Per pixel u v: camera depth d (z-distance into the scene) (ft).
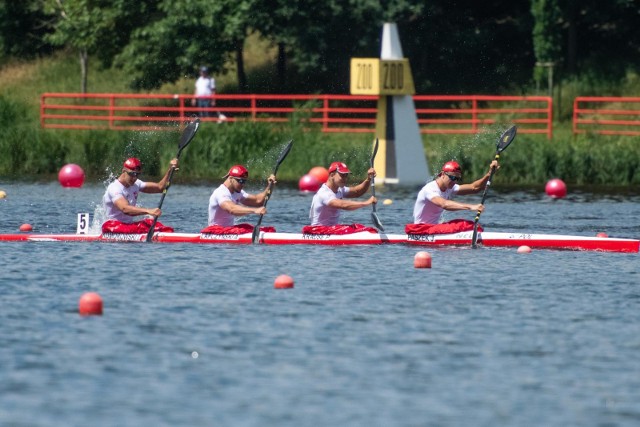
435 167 460.55
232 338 157.38
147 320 168.35
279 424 120.98
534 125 580.71
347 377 138.51
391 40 447.83
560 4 622.54
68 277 205.57
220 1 605.73
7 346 151.64
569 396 131.44
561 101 609.83
